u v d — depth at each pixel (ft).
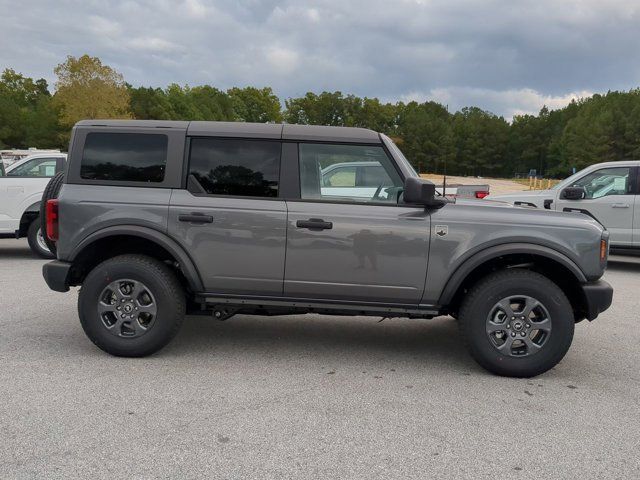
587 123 329.72
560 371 15.08
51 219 15.05
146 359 15.14
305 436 10.91
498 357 14.26
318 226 14.37
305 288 14.67
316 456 10.15
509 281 14.07
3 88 369.71
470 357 16.17
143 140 15.01
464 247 14.26
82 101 211.20
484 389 13.65
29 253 34.27
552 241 14.17
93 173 15.08
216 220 14.57
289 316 20.43
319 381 13.92
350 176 14.82
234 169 14.88
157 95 295.69
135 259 14.80
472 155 395.14
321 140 14.80
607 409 12.59
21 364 14.47
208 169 14.89
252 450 10.30
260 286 14.76
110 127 15.12
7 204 30.55
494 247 14.23
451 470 9.78
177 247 14.65
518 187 147.13
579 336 18.51
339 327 19.13
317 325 19.30
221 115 366.43
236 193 14.84
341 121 374.43
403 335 18.34
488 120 404.36
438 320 20.45
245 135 14.89
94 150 15.10
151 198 14.75
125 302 14.84
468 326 14.34
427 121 379.55
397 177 14.65
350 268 14.47
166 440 10.60
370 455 10.24
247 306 15.40
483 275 15.19
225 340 17.19
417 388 13.62
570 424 11.76
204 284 14.87
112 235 14.97
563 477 9.66
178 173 14.85
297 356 15.85
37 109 291.99
